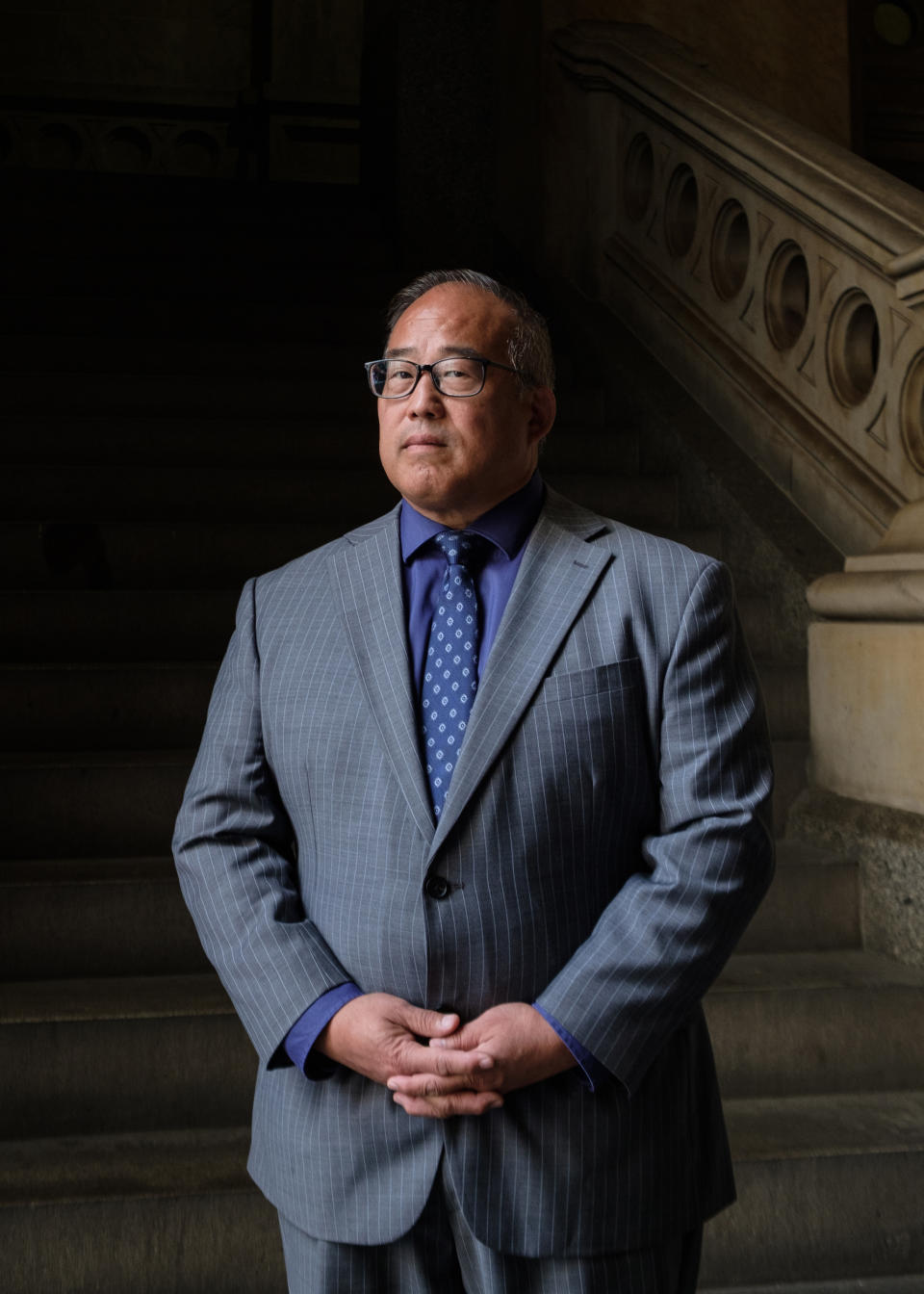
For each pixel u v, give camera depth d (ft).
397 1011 4.80
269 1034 4.92
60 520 13.28
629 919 4.90
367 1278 5.02
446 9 20.36
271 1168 5.26
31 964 9.16
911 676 9.90
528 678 5.03
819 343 13.66
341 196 23.47
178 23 30.09
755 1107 8.80
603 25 18.80
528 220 19.93
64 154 29.71
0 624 11.88
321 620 5.42
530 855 4.91
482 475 5.20
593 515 5.64
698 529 14.11
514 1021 4.75
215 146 30.27
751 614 12.99
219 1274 7.41
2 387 15.05
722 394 15.20
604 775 5.01
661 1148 5.03
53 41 29.58
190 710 11.35
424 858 4.90
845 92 20.52
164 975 9.31
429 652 5.28
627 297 17.74
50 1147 8.06
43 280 18.13
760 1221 7.91
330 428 15.10
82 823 10.19
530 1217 4.84
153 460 14.65
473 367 5.13
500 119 21.42
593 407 16.97
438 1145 4.90
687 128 15.72
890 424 12.53
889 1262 8.05
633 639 5.17
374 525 5.80
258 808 5.41
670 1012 4.84
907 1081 9.18
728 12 20.03
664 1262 5.09
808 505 13.60
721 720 5.15
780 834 11.21
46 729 11.11
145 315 17.51
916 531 10.71
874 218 12.41
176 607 12.16
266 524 13.15
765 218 14.60
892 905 9.91
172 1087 8.39
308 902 5.27
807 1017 9.07
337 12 30.01
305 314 18.03
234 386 15.74
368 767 5.07
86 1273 7.28
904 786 10.02
